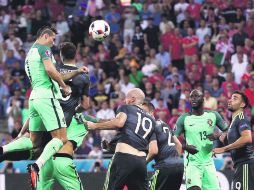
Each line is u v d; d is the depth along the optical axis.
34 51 36.53
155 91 67.00
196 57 71.81
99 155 57.91
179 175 42.16
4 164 56.41
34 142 37.94
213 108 63.12
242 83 68.44
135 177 38.12
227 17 78.12
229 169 54.53
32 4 82.25
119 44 74.94
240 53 71.38
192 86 68.94
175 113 62.06
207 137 44.00
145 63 72.12
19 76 71.62
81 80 38.09
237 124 42.38
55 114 36.38
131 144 38.09
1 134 63.78
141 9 80.00
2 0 82.19
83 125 38.53
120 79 69.56
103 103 63.94
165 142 41.97
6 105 69.81
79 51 74.94
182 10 79.00
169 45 74.06
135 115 38.41
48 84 36.53
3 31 79.38
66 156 38.03
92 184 52.34
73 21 78.25
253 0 79.56
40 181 38.12
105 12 80.38
